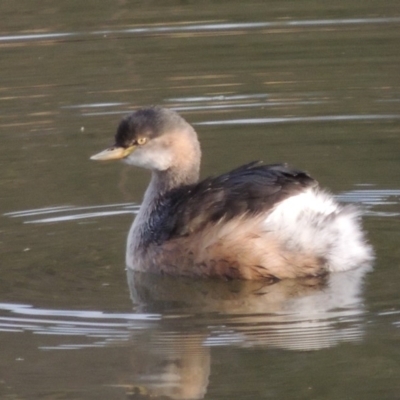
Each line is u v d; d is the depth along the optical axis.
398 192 14.10
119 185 14.88
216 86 18.19
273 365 9.72
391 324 10.39
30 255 12.65
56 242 13.03
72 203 14.21
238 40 20.16
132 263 12.28
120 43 20.12
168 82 18.47
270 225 11.47
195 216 11.82
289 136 16.34
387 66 18.69
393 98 17.44
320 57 19.28
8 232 13.34
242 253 11.53
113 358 9.93
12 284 11.77
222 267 11.66
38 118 17.23
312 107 17.33
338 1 21.91
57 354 10.01
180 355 9.98
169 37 20.31
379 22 20.64
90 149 15.98
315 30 20.47
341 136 16.19
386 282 11.45
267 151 15.77
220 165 15.25
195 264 11.79
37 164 15.62
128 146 12.92
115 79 18.55
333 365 9.66
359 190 14.21
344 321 10.50
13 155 15.93
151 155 12.83
